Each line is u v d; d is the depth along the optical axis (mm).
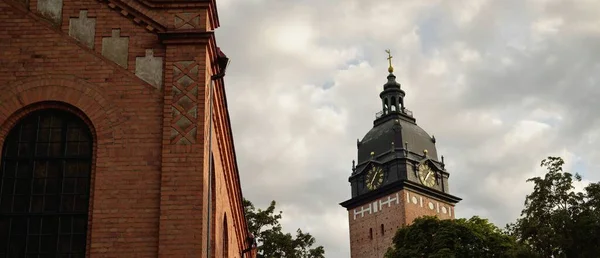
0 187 16438
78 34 17344
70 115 16969
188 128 16516
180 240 15594
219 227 22516
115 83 16953
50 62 17078
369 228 120375
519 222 44250
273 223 57375
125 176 16172
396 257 64312
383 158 122125
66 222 16266
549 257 42406
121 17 17484
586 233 41406
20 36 17234
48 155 16703
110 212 15891
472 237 62188
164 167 16172
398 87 129625
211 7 17797
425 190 118375
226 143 22719
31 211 16328
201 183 16078
